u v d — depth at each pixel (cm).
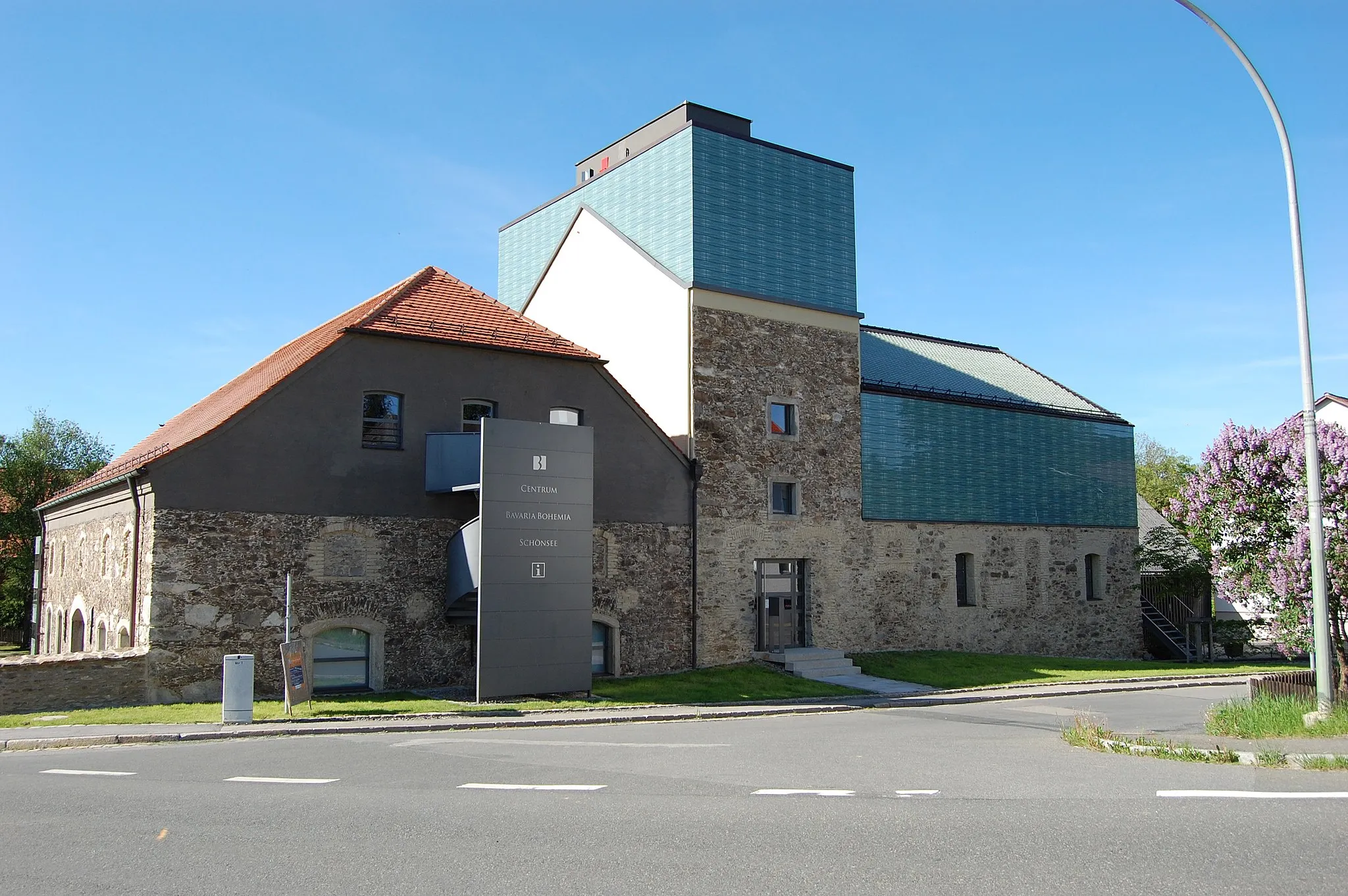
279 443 2152
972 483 3494
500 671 2138
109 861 806
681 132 2894
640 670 2600
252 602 2091
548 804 1016
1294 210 1562
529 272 3616
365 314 2386
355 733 1741
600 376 2616
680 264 2853
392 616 2244
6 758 1449
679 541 2708
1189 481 2250
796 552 2953
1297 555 1995
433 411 2355
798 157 3097
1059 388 4200
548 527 2231
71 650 2923
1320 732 1366
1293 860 752
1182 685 2886
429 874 753
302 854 819
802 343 3033
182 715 1831
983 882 707
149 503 2072
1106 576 3909
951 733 1742
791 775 1209
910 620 3234
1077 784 1096
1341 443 2020
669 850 811
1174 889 683
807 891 694
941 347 4162
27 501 4884
